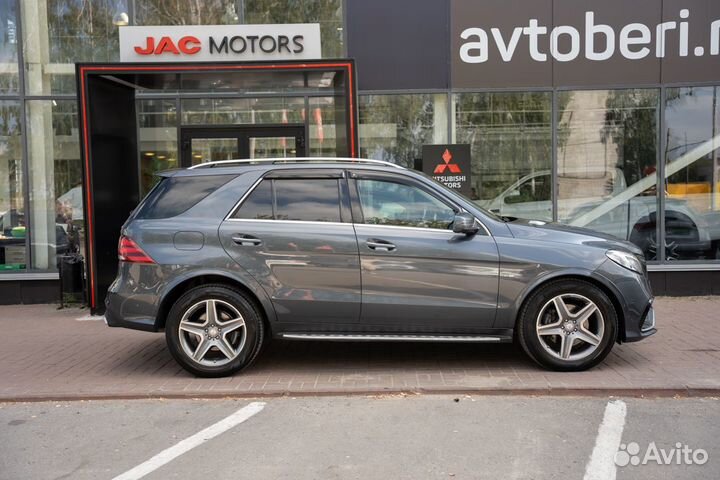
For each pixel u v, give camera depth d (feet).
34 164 31.58
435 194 18.56
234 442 14.02
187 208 18.54
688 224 31.32
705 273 30.66
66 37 31.48
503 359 20.12
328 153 32.89
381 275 17.98
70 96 31.48
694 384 17.06
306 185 18.71
